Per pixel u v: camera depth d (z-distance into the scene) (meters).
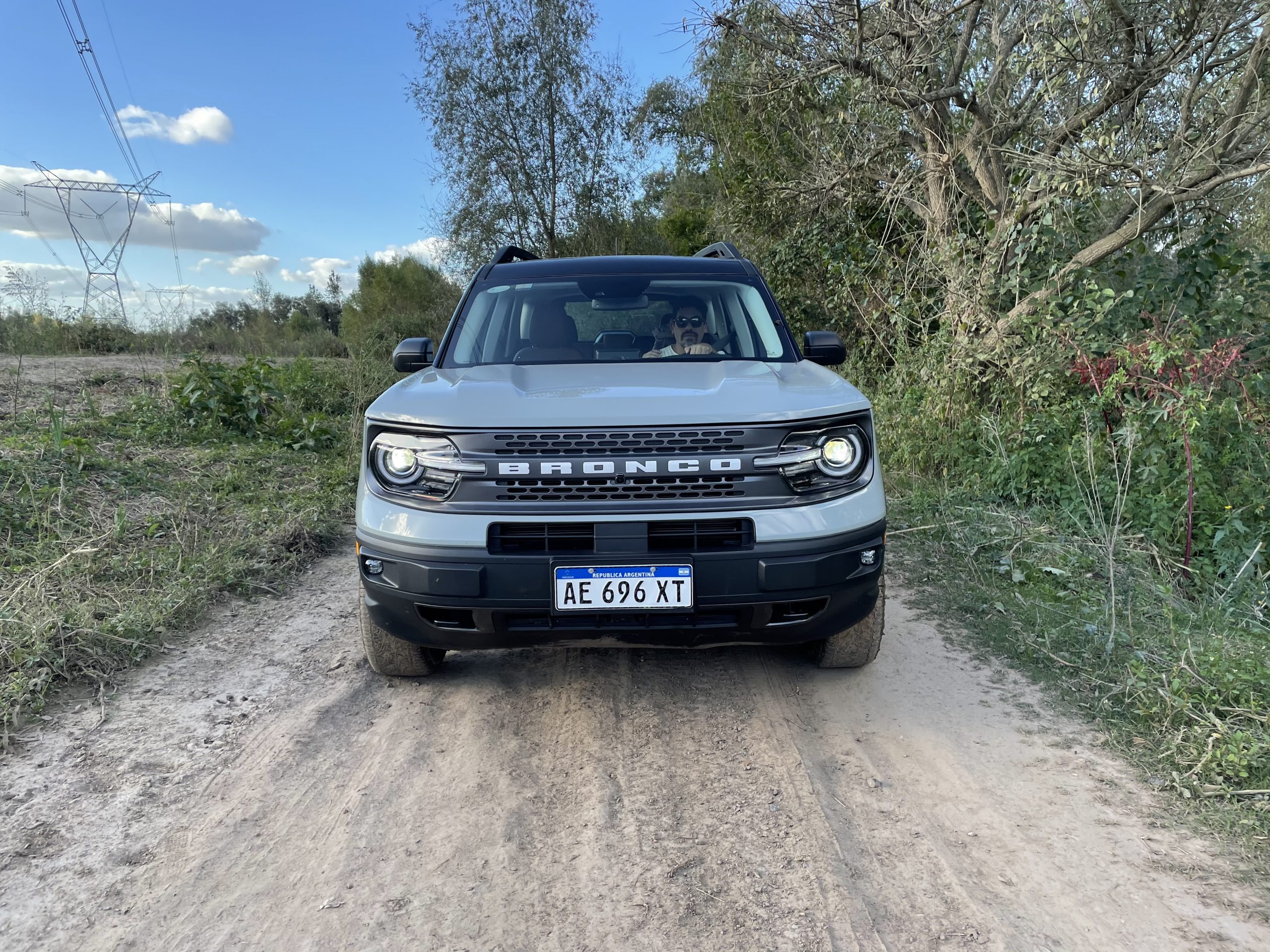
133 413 8.04
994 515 5.36
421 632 2.92
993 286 6.79
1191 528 4.69
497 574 2.69
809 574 2.71
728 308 3.92
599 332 3.81
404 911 2.12
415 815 2.54
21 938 2.01
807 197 9.70
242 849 2.37
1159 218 6.36
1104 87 7.01
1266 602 4.20
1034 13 6.89
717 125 12.05
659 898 2.16
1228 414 5.14
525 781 2.73
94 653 3.49
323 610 4.32
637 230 19.47
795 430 2.75
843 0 7.05
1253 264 6.10
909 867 2.27
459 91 17.47
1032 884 2.18
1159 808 2.49
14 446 6.05
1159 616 4.00
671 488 2.71
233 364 11.11
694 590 2.69
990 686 3.36
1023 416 6.09
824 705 3.22
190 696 3.32
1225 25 6.05
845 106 8.80
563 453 2.71
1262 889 2.13
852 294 9.08
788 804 2.57
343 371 10.90
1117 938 1.98
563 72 17.50
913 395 7.18
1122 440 5.20
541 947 1.99
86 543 4.52
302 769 2.80
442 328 19.14
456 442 2.74
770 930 2.04
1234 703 2.99
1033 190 6.54
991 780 2.68
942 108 7.70
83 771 2.75
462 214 17.80
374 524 2.85
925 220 8.26
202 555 4.68
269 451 7.52
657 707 3.23
